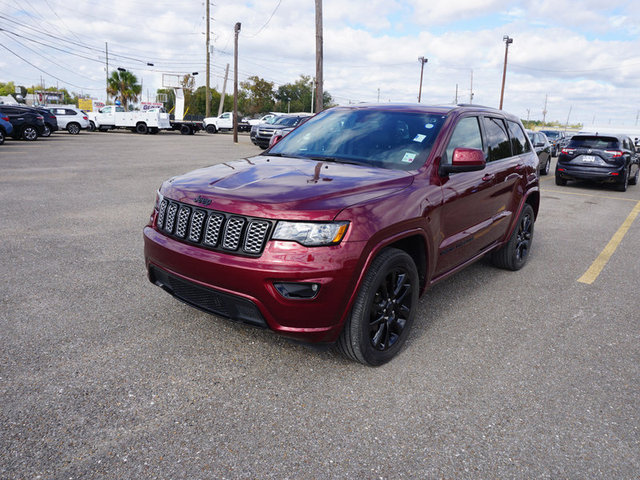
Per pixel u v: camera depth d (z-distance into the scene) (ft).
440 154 11.66
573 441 8.00
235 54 90.79
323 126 13.75
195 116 170.30
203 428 7.85
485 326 12.51
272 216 8.60
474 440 7.91
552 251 20.70
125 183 33.22
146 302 12.73
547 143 56.59
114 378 9.12
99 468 6.86
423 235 10.51
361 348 9.48
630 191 45.37
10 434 7.42
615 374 10.31
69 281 14.01
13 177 33.42
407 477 7.03
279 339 11.02
